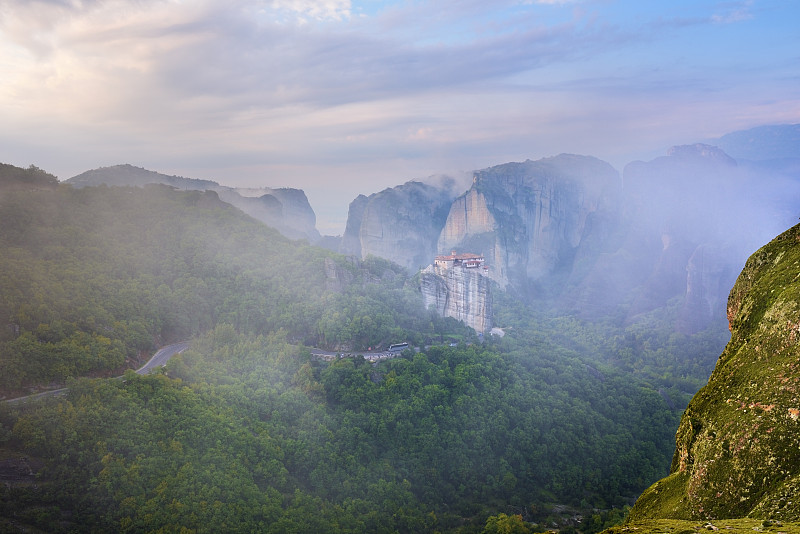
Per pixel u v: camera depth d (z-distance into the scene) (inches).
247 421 6855.3
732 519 2480.3
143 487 5506.9
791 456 2605.8
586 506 7431.1
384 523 6348.4
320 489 6496.1
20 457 5403.5
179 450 5930.1
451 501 7194.9
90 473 5467.5
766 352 3004.4
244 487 5856.3
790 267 3216.0
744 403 2901.1
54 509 5201.8
